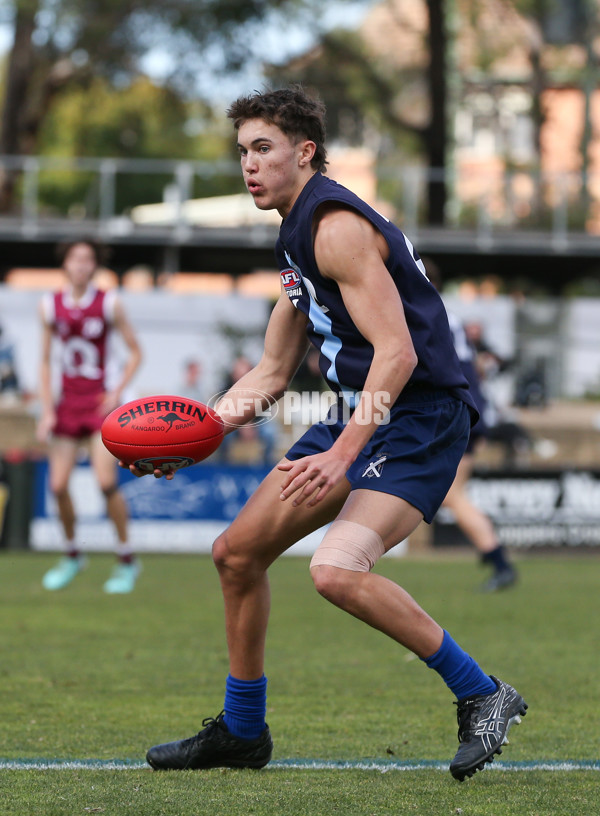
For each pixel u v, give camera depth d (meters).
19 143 86.88
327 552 13.01
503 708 13.41
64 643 25.39
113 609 31.69
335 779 13.82
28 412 60.19
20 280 131.25
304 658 23.89
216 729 14.37
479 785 13.53
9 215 68.88
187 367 61.09
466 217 78.38
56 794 12.84
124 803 12.42
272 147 13.15
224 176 74.31
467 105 105.38
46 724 17.08
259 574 14.13
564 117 113.81
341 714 18.20
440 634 13.33
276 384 14.91
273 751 15.55
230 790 13.13
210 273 77.88
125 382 34.12
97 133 120.38
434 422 13.44
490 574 42.53
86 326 33.81
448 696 19.83
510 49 96.31
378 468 13.27
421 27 99.62
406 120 91.31
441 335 13.55
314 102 13.37
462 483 36.94
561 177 73.44
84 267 33.75
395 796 12.91
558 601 34.56
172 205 76.31
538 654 24.48
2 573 41.66
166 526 51.22
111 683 20.62
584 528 52.47
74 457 35.16
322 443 13.96
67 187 123.00
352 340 13.33
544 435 61.88
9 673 21.59
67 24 83.56
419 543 51.91
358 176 81.56
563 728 17.23
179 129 99.94
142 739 16.11
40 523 50.03
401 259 13.20
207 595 35.53
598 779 13.94
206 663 22.92
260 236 68.44
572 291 87.25
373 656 24.22
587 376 62.28
